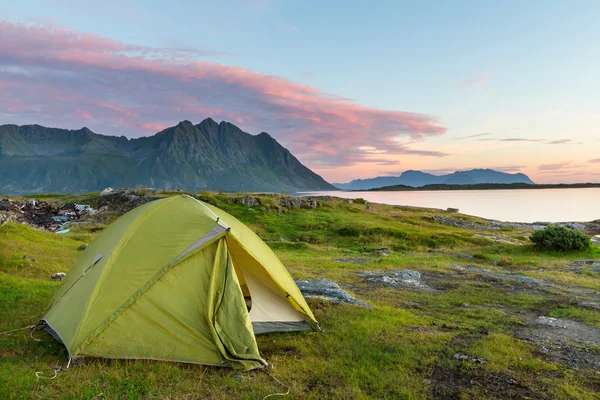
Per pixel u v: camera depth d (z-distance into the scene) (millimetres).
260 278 9328
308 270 19062
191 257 7801
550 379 6715
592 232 56969
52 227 40688
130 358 6906
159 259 7688
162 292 7449
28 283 12820
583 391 6258
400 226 45875
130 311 7234
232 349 7133
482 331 9617
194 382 6359
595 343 8789
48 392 5746
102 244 9000
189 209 8742
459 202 161375
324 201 57875
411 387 6328
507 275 18578
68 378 6242
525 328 10055
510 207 132125
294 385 6402
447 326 9961
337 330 9258
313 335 9031
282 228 41594
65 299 8367
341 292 12812
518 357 7703
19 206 46750
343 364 7312
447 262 23672
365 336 8797
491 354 7777
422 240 35781
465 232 43844
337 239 37688
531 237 29078
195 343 7184
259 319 9172
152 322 7227
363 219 48625
